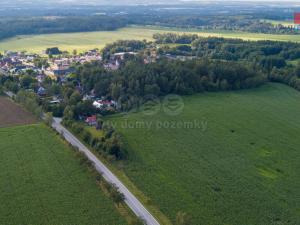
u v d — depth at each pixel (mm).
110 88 162500
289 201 90500
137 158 110250
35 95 157000
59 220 81938
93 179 97750
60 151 113125
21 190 92625
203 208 87125
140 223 79750
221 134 128375
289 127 136875
